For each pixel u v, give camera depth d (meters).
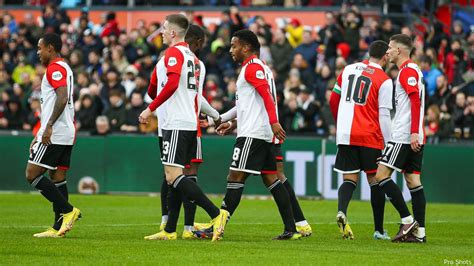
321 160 58.25
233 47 32.56
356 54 69.75
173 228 32.88
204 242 31.83
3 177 62.59
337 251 29.58
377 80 33.91
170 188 32.62
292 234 33.53
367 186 57.75
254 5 81.44
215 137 59.44
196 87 32.28
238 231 37.66
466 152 56.81
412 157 33.22
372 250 30.06
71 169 61.91
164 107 32.78
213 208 31.97
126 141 60.97
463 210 51.91
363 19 74.12
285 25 76.75
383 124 33.91
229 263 26.30
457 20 79.56
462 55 68.88
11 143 62.41
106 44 75.50
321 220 43.97
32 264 25.89
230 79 65.44
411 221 33.38
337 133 34.16
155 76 33.38
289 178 58.81
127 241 32.03
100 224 40.53
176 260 26.84
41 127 33.09
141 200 56.34
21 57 76.50
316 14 79.31
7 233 35.31
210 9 81.56
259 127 32.25
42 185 33.12
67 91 32.88
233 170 32.53
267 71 32.69
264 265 25.95
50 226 39.00
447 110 60.56
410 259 27.69
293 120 61.53
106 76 69.56
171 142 31.59
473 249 31.12
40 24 81.25
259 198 59.09
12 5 86.06
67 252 28.53
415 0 79.69
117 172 61.12
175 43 31.94
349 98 34.06
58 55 33.25
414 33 75.56
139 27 74.94
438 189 57.28
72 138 33.53
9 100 68.44
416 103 32.41
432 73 62.53
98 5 84.81
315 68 69.56
